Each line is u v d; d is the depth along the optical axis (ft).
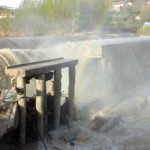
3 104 36.81
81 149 38.04
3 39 82.02
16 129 36.78
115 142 39.88
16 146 36.42
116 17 173.68
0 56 55.52
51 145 38.75
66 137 40.83
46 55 64.23
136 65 71.56
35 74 37.01
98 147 38.60
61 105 47.42
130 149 38.17
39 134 38.88
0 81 50.80
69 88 46.85
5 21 120.78
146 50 78.18
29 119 39.27
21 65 39.22
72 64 46.06
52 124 43.04
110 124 43.78
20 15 131.85
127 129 43.34
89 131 42.29
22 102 36.32
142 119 47.16
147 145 39.22
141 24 166.09
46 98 41.37
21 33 119.34
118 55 65.87
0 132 33.88
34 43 85.92
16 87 36.40
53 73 42.88
